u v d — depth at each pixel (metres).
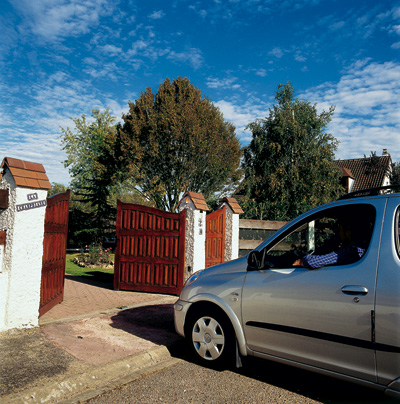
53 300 6.63
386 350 2.86
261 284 3.76
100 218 24.03
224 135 30.45
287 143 18.45
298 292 3.45
